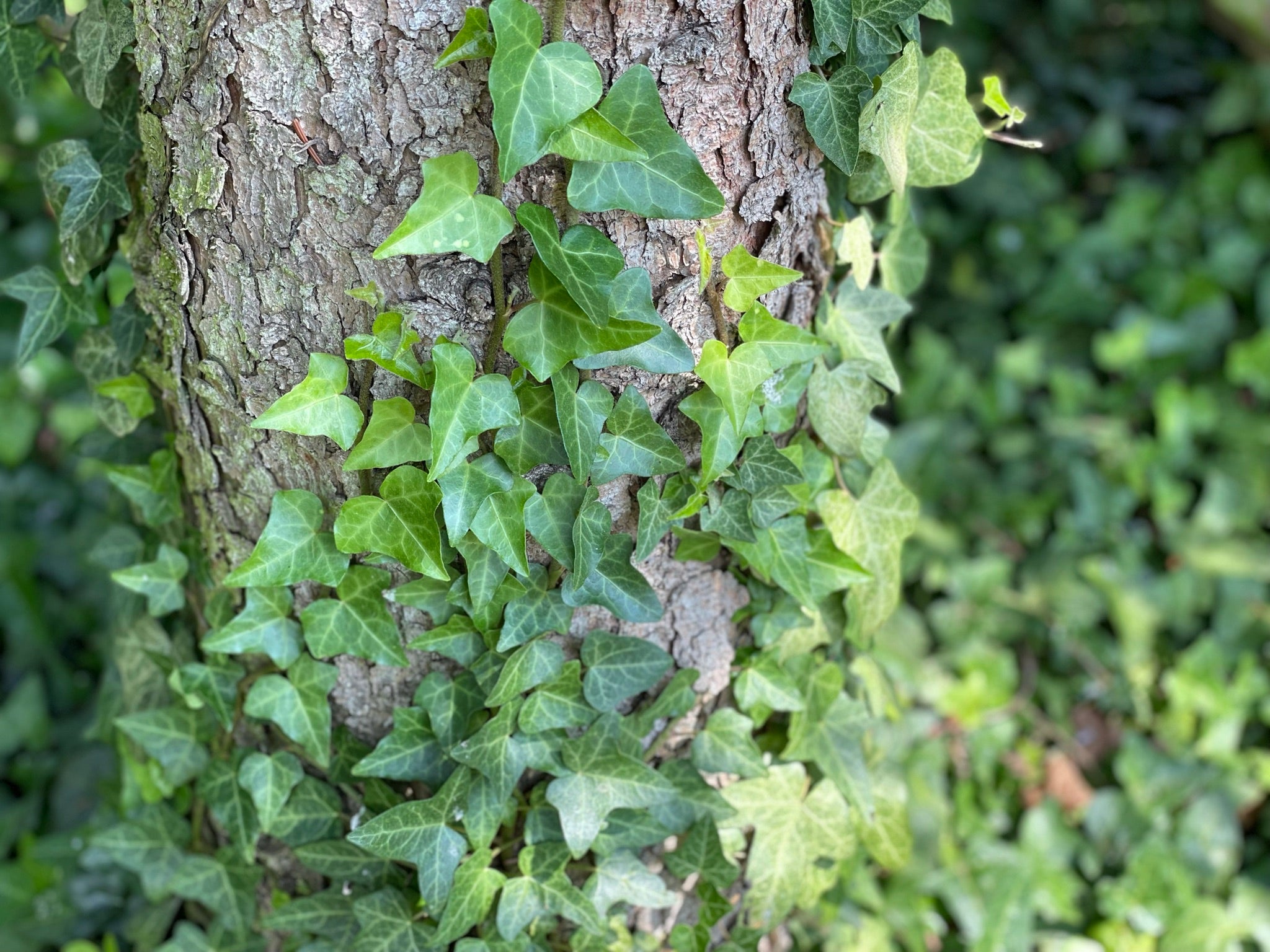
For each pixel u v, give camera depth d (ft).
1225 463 5.49
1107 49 7.13
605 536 3.52
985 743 4.82
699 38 3.35
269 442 3.55
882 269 3.87
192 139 3.40
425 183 3.27
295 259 3.42
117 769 4.39
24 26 3.68
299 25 3.30
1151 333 5.88
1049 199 6.77
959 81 3.59
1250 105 6.48
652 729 3.75
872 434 3.86
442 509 3.50
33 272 3.72
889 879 4.43
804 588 3.67
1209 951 4.46
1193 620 5.22
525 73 3.23
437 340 3.34
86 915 4.27
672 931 3.85
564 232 3.34
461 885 3.61
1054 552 5.37
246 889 3.87
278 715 3.66
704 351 3.45
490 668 3.59
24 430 5.40
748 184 3.47
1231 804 4.72
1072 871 4.69
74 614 5.23
